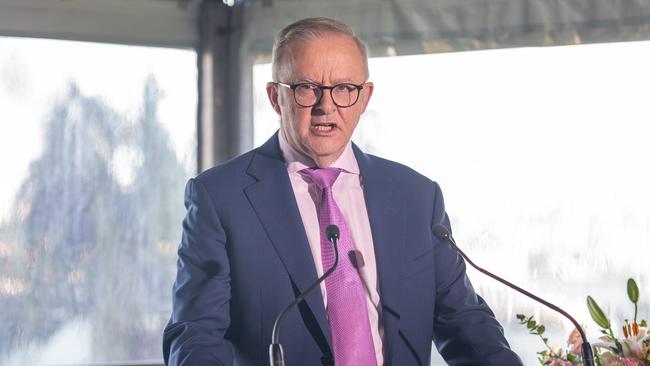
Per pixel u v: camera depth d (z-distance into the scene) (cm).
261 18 757
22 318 705
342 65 382
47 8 724
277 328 322
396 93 735
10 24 716
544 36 719
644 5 704
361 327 379
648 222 693
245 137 750
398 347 388
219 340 369
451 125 728
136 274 730
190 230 400
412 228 411
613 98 706
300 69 382
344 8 745
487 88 725
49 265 713
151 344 727
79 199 723
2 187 709
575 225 707
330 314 381
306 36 385
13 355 702
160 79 748
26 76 718
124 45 742
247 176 408
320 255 396
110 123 735
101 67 735
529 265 710
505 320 709
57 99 723
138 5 745
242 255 391
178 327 377
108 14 738
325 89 381
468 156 725
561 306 702
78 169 725
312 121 385
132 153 738
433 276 409
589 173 707
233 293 391
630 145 701
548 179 713
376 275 397
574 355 391
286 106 390
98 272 723
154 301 731
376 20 740
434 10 735
